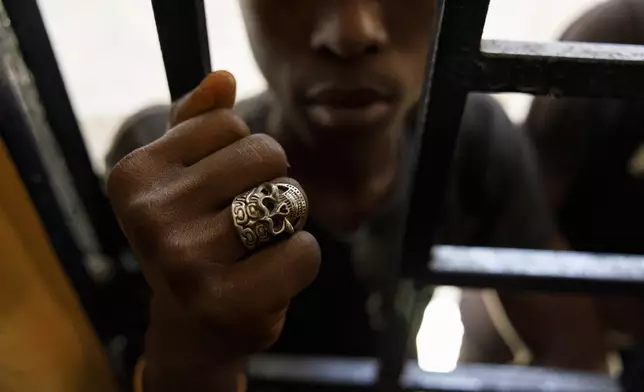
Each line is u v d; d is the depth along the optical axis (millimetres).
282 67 384
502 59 313
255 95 508
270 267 295
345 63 360
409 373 500
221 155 304
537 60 312
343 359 510
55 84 360
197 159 310
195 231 295
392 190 476
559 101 632
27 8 329
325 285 491
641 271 414
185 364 350
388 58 365
